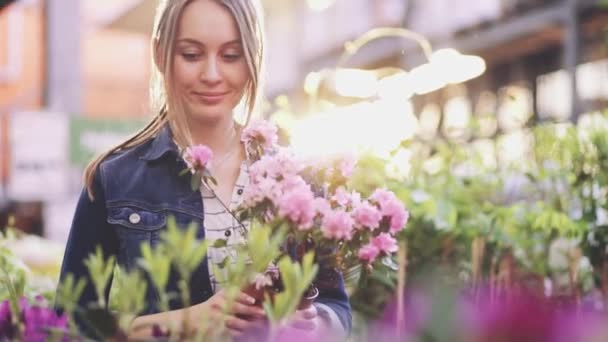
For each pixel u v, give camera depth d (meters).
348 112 2.91
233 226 1.45
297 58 12.77
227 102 1.43
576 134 2.49
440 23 9.06
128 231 1.47
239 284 0.94
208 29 1.38
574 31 6.85
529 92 8.22
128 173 1.50
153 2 7.74
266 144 1.34
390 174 2.73
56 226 7.00
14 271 2.12
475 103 8.72
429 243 2.28
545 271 2.31
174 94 1.44
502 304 0.42
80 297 1.42
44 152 7.00
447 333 0.42
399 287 1.82
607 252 2.27
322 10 12.02
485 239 2.31
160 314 1.23
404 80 4.63
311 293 1.18
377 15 10.41
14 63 8.16
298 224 1.10
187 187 1.47
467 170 3.03
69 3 8.34
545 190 2.68
